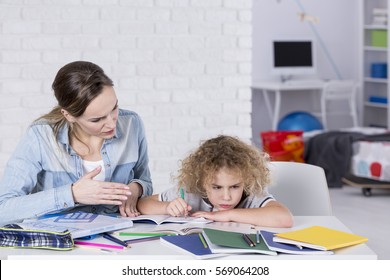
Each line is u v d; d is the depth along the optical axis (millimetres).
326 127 9484
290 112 9422
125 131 2900
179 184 2793
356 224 5664
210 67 4848
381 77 9297
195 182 2729
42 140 2732
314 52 9250
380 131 7891
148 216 2703
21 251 2273
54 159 2750
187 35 4773
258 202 2719
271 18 9305
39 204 2553
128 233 2436
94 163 2818
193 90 4820
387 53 9594
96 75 2518
